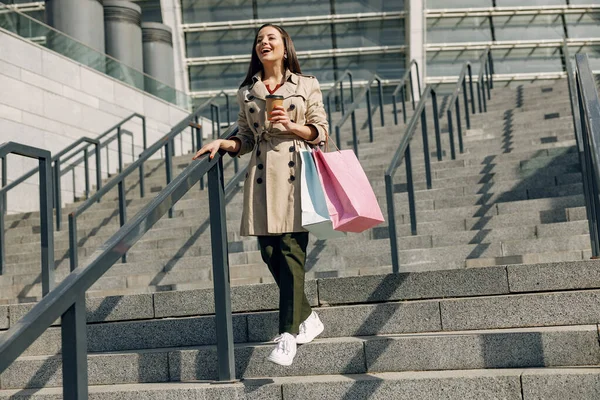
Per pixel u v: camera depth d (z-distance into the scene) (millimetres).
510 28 20266
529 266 3539
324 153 3160
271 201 3119
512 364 3012
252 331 3648
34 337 1962
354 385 2922
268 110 3082
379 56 20406
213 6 20484
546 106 9859
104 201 9539
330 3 20484
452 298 3600
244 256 6141
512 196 6406
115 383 3416
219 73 20406
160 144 7691
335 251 5895
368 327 3512
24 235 8234
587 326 3078
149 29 18500
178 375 3359
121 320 4051
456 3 20188
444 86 20281
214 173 3182
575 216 5625
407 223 6363
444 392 2820
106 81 12578
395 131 10391
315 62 20422
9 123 10078
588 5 20016
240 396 2998
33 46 10812
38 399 3215
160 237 7230
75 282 2148
